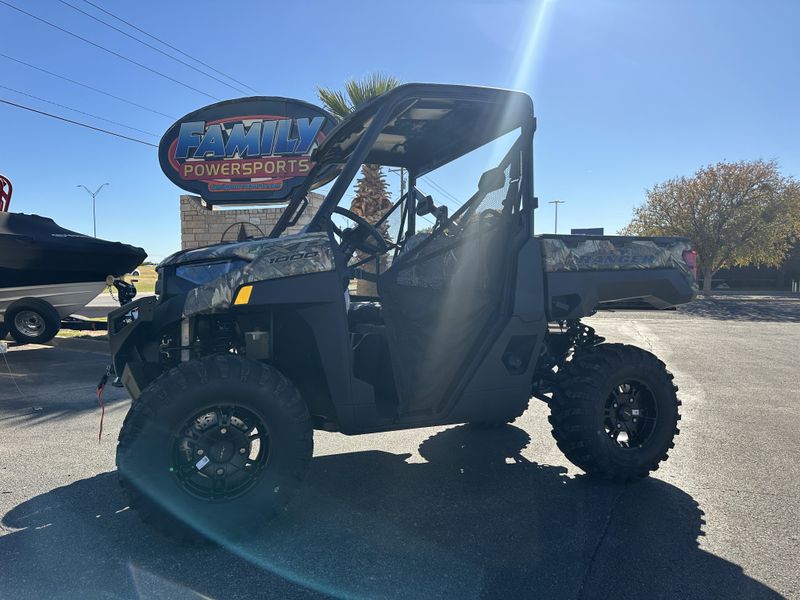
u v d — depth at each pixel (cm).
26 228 906
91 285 982
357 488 375
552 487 378
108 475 399
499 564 279
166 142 1435
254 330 332
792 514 337
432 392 347
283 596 251
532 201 356
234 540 296
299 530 314
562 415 376
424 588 257
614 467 376
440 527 318
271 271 305
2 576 267
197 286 307
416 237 386
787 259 3903
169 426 281
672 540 304
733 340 1264
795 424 538
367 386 321
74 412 575
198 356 325
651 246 402
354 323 386
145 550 292
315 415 349
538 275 360
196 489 296
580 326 443
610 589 257
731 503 353
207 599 249
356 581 263
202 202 1486
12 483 383
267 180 1421
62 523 323
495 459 434
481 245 366
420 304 355
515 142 363
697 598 251
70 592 253
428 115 376
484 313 362
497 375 353
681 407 608
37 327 991
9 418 552
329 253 316
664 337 1328
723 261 3130
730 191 3005
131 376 325
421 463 424
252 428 306
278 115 1411
